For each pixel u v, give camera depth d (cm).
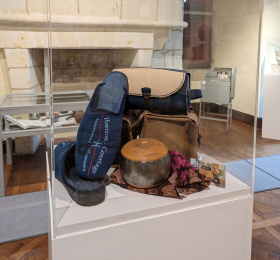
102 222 82
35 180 244
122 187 96
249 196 100
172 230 91
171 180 95
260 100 404
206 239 97
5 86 298
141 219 86
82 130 85
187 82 98
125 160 92
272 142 344
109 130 89
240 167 100
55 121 80
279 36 392
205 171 103
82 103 83
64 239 79
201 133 101
